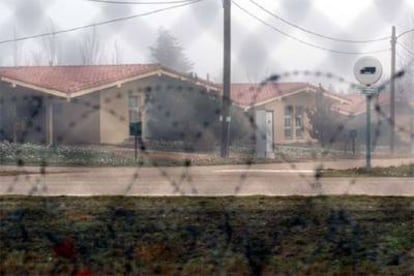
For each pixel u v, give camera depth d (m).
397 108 20.25
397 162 19.78
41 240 8.16
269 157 19.69
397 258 7.45
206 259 7.52
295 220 8.77
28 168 17.94
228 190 12.88
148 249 7.78
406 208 9.55
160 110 18.81
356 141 19.34
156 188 13.23
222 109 18.86
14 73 28.02
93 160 19.41
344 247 7.78
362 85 15.25
